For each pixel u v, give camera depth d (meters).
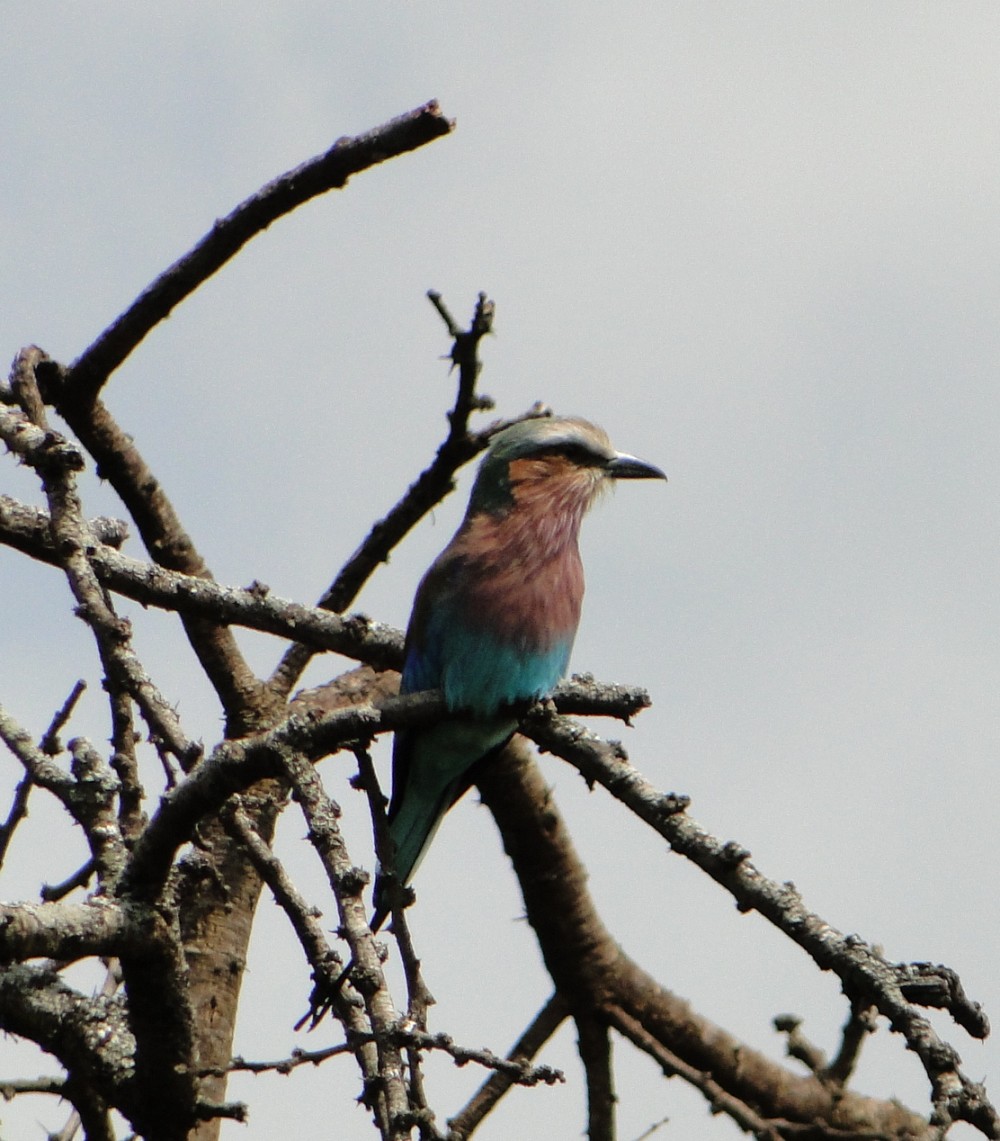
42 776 9.03
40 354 12.68
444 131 11.26
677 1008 14.02
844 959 7.75
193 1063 8.81
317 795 7.79
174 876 8.47
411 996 7.77
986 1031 7.63
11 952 7.70
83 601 8.91
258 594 11.17
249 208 11.95
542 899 13.61
